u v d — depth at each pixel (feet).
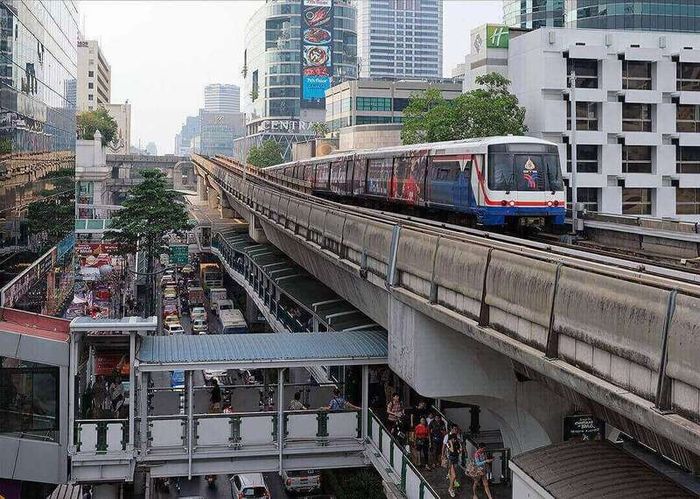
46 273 143.43
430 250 62.18
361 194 146.41
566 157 214.07
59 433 70.49
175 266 255.50
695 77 219.82
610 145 215.31
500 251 51.06
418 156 119.55
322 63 606.96
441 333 64.80
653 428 36.11
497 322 51.67
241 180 208.85
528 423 65.00
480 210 99.19
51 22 154.92
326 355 74.54
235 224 278.87
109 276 221.25
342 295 102.73
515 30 232.53
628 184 216.95
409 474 63.72
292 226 125.39
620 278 39.32
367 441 76.23
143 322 71.20
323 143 424.87
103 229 272.31
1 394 69.97
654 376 36.55
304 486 106.32
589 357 41.65
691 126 220.84
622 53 213.25
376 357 75.46
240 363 72.28
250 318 209.87
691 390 34.22
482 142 100.68
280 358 73.36
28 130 128.06
